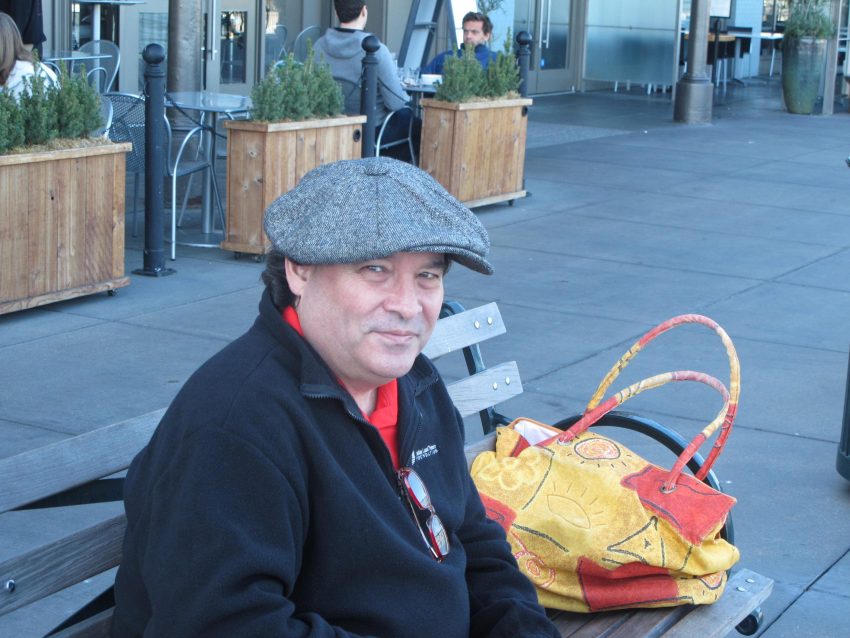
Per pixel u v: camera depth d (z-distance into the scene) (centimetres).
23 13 947
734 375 306
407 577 211
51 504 233
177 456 193
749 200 1059
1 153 584
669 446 322
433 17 1388
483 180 947
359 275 212
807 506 445
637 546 276
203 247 795
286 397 201
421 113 1089
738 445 498
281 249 212
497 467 295
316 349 217
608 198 1041
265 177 741
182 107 777
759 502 446
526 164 1198
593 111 1692
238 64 1419
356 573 207
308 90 768
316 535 204
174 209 754
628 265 805
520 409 523
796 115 1736
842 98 1961
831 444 506
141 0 1166
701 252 854
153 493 195
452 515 236
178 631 188
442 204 213
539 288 733
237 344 211
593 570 278
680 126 1559
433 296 219
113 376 536
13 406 491
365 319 213
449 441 244
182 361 563
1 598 213
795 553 408
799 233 934
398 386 232
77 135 632
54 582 222
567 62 1947
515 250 832
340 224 206
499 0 1487
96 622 220
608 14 1920
